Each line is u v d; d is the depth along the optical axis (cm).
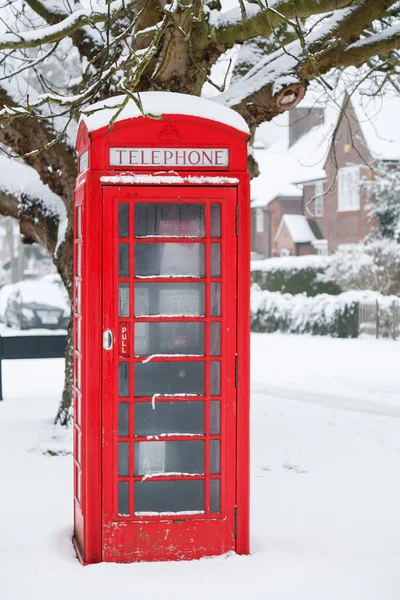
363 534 659
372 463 923
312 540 641
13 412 1328
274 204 5659
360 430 1135
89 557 579
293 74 922
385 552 612
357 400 1460
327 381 1744
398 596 520
